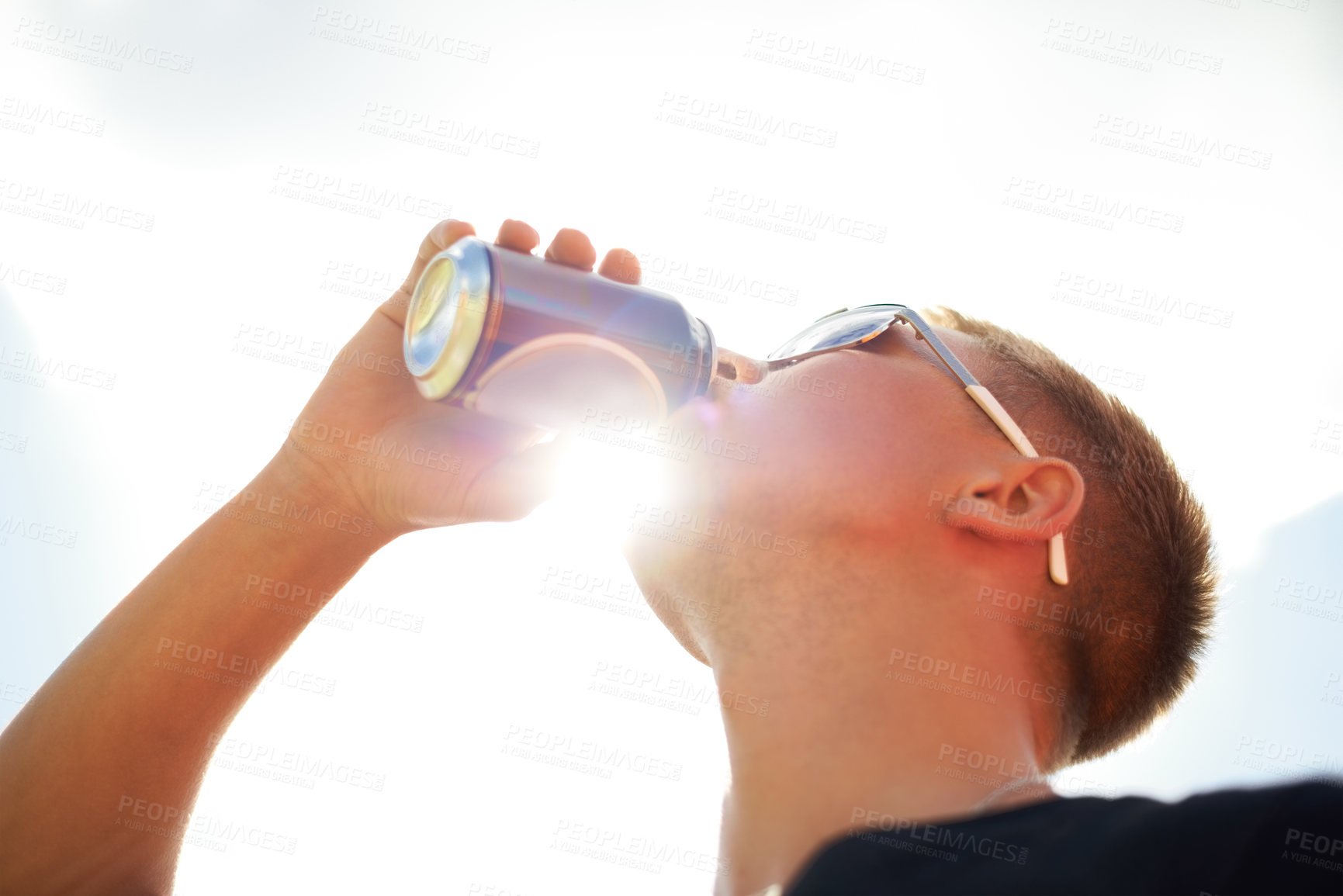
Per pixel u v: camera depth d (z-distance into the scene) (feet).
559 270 4.17
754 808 3.61
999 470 3.98
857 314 4.85
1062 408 4.51
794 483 4.03
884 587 3.81
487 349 3.92
